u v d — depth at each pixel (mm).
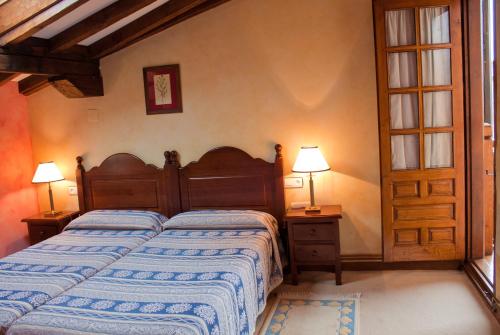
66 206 4734
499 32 2797
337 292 3682
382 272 4039
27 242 4695
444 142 3863
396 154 3924
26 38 3447
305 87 4047
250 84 4145
